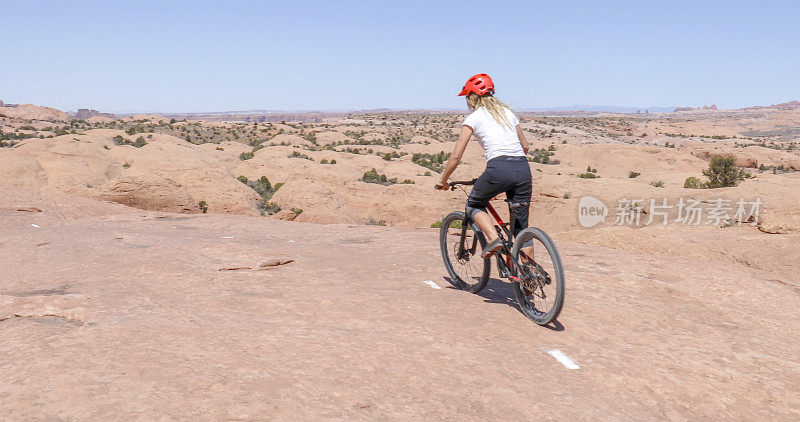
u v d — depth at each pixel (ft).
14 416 6.07
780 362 11.03
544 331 12.01
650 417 8.34
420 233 28.07
